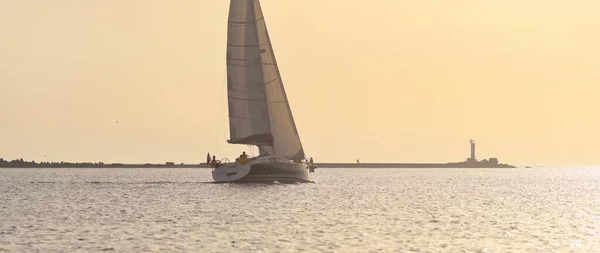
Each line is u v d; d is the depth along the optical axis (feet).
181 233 470.39
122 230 483.10
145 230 483.51
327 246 421.18
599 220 562.25
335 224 521.24
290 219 551.59
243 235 462.60
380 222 536.42
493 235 469.16
